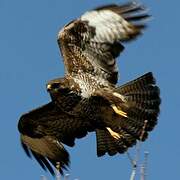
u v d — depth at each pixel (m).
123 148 15.90
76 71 15.89
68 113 16.17
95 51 15.59
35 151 16.95
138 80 15.41
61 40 15.75
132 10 14.32
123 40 14.85
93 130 16.39
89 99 15.72
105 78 15.76
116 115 15.61
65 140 16.83
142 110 15.45
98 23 15.02
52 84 15.72
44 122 16.75
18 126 16.84
